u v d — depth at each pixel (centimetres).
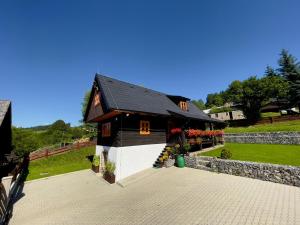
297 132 1778
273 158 1280
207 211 724
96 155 1820
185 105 2381
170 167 1492
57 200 1038
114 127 1509
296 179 885
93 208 881
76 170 1803
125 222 704
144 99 1828
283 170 937
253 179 1038
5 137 1523
